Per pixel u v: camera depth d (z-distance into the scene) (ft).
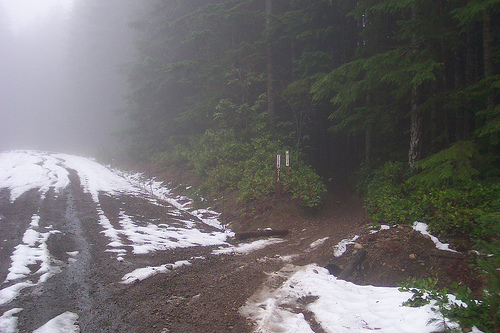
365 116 39.40
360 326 13.30
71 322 13.96
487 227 16.60
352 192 45.85
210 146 58.34
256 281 19.16
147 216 36.37
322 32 51.03
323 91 35.19
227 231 34.32
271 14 53.31
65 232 28.32
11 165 74.28
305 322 14.03
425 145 43.14
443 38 30.30
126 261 21.77
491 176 26.32
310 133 57.88
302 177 39.04
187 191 52.19
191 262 22.75
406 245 21.34
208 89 66.33
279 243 28.63
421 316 12.85
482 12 25.77
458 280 17.29
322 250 24.53
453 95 28.63
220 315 14.79
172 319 14.33
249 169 45.06
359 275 20.57
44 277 18.74
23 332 13.02
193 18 64.85
